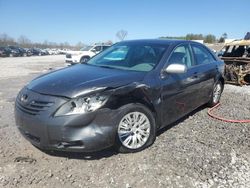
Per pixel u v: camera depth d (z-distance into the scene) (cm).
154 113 442
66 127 353
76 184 335
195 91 554
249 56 1143
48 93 371
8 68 1819
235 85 1084
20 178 343
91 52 2144
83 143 358
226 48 1209
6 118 558
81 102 359
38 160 384
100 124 367
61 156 395
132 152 411
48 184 334
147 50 504
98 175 355
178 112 504
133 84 407
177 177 356
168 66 461
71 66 513
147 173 363
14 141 441
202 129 524
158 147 436
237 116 617
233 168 382
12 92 855
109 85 386
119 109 385
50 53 5978
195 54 578
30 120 370
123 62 492
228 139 481
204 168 379
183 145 447
